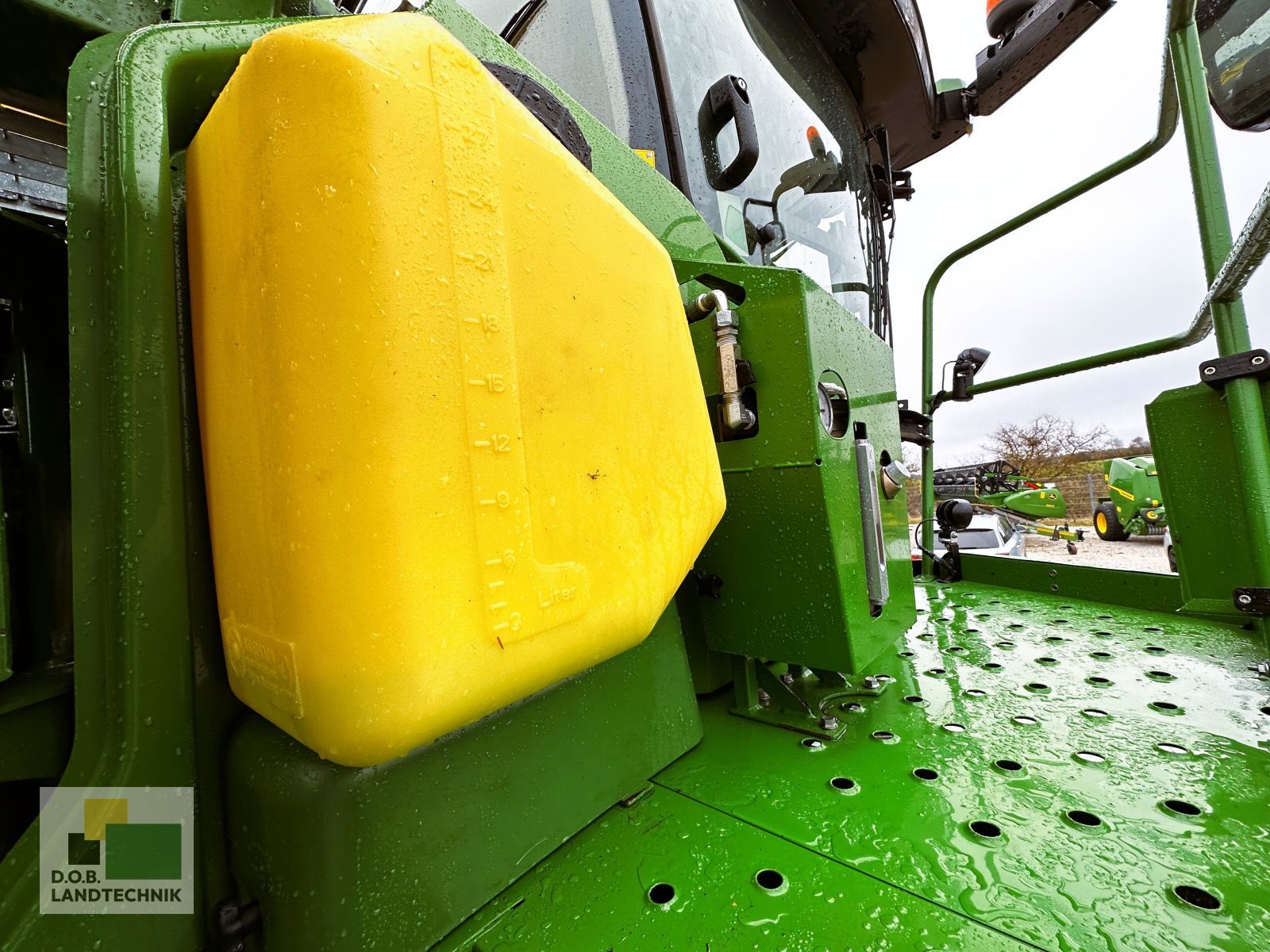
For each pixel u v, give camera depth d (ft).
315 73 1.43
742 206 5.49
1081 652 5.17
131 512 1.80
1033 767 3.12
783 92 6.66
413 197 1.54
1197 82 5.10
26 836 1.66
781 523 3.59
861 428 4.10
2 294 2.10
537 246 1.95
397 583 1.49
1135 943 1.91
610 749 2.90
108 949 1.68
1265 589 4.76
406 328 1.50
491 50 2.99
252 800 1.92
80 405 1.77
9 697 1.87
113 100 1.83
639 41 4.65
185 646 1.91
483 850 2.27
